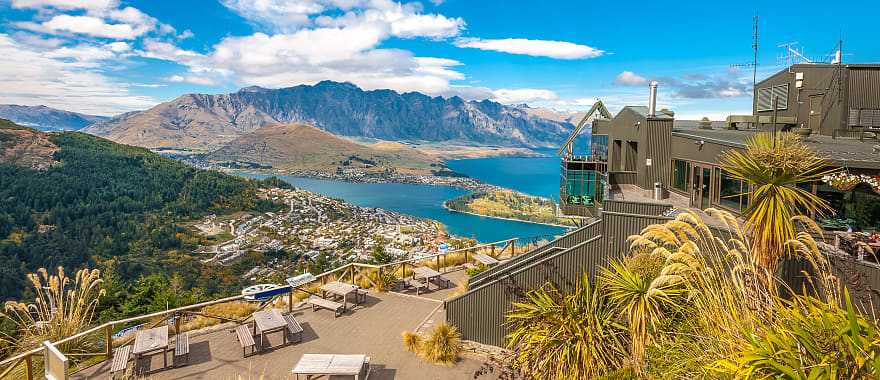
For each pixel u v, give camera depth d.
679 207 12.51
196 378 8.45
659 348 6.51
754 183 6.77
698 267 6.23
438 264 16.33
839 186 8.47
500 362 8.76
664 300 7.18
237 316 12.22
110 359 9.08
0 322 9.55
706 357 5.13
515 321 9.47
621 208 11.98
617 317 7.84
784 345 3.89
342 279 15.36
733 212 10.96
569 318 8.00
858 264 6.43
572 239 11.37
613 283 7.87
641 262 8.18
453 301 10.84
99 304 17.89
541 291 9.48
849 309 3.72
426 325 11.17
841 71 15.36
